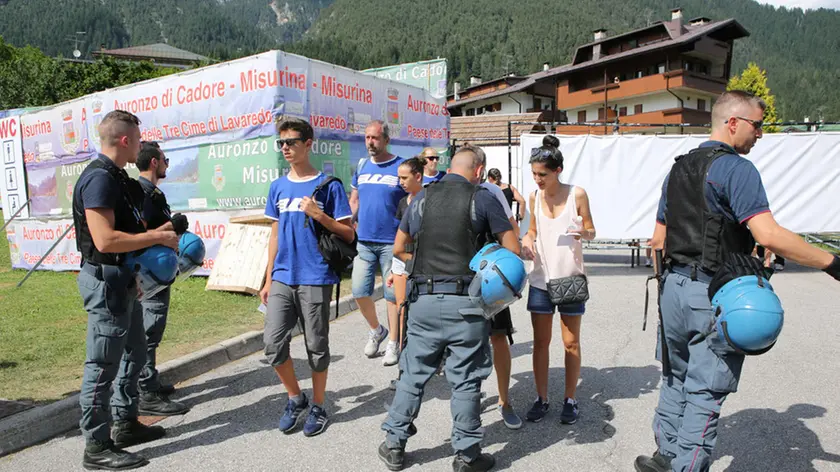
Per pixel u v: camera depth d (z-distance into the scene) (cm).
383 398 450
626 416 408
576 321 390
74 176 1098
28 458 354
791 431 376
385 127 545
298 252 380
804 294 846
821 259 237
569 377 395
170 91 947
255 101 853
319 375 386
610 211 1045
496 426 396
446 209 325
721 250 270
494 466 337
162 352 532
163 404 420
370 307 553
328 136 925
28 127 1166
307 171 393
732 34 4909
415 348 332
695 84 4722
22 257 1213
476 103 6750
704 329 269
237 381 493
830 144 1030
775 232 245
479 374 324
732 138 288
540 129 3158
